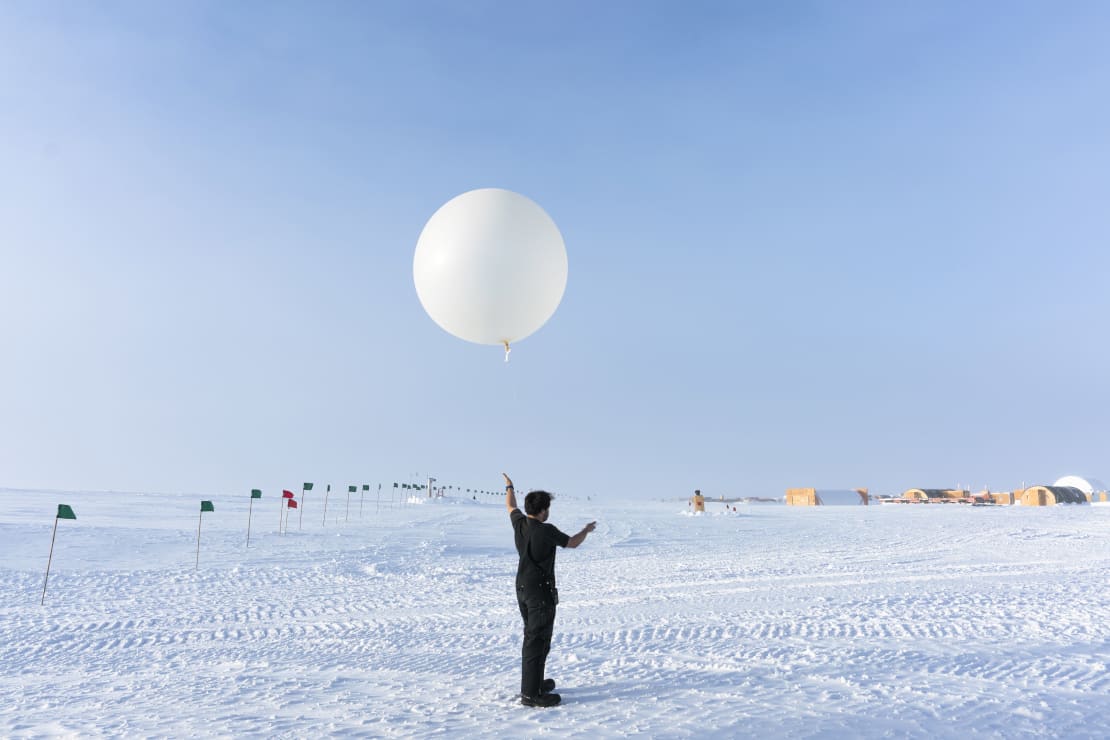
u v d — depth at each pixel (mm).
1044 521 35938
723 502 100000
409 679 6684
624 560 19578
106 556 19266
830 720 5055
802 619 9766
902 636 8516
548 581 5730
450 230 7320
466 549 23125
